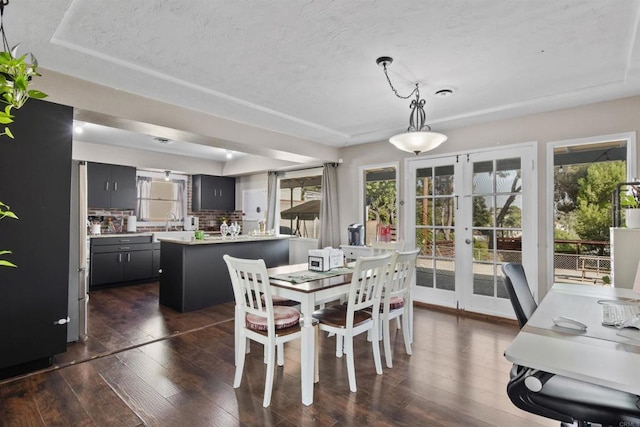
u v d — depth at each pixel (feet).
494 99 10.46
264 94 10.16
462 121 12.60
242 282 7.63
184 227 22.67
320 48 7.41
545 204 11.46
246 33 6.82
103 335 10.75
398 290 9.37
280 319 7.50
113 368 8.44
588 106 10.66
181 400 7.01
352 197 17.03
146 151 19.35
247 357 9.23
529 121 11.80
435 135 8.74
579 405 4.03
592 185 20.68
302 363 6.97
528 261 11.80
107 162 17.88
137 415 6.48
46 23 6.41
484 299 12.79
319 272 9.33
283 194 21.81
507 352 3.84
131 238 18.42
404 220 14.99
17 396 7.11
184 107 11.07
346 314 8.30
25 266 7.88
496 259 12.55
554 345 4.07
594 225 20.58
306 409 6.70
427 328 11.53
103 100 9.25
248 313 7.93
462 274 13.34
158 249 19.52
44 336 8.20
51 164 8.23
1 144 7.50
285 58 7.88
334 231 17.51
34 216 7.97
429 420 6.33
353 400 7.03
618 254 8.04
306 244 19.70
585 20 6.32
